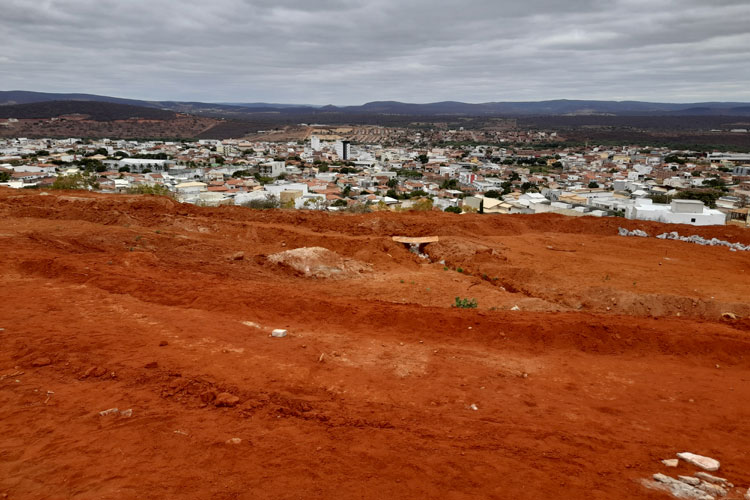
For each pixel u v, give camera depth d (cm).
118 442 648
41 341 965
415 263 2266
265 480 577
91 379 840
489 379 983
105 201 2700
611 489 596
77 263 1573
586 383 997
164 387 825
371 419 768
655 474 630
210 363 933
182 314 1217
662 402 919
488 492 577
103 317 1147
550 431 762
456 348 1146
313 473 597
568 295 1817
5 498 523
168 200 2911
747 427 820
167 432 681
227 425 714
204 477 578
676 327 1284
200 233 2491
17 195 2744
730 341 1195
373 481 588
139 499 530
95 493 538
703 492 595
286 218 2884
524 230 3130
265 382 873
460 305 1548
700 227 3031
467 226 3011
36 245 1798
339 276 1931
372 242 2341
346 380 925
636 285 1908
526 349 1174
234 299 1362
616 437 762
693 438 773
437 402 859
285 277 1862
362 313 1322
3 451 616
